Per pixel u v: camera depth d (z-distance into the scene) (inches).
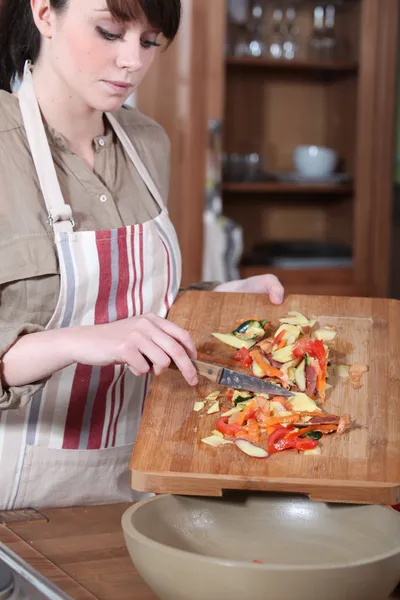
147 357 50.1
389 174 149.9
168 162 71.9
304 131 148.8
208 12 136.9
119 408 62.3
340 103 148.8
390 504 44.5
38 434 60.2
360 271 151.2
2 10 59.9
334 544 43.9
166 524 44.2
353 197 150.1
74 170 60.2
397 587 41.6
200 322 60.2
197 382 50.6
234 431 49.6
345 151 150.1
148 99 136.6
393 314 60.0
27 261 56.4
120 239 60.1
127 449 63.5
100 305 60.0
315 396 52.9
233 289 67.4
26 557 44.9
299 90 147.5
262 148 147.0
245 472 46.1
